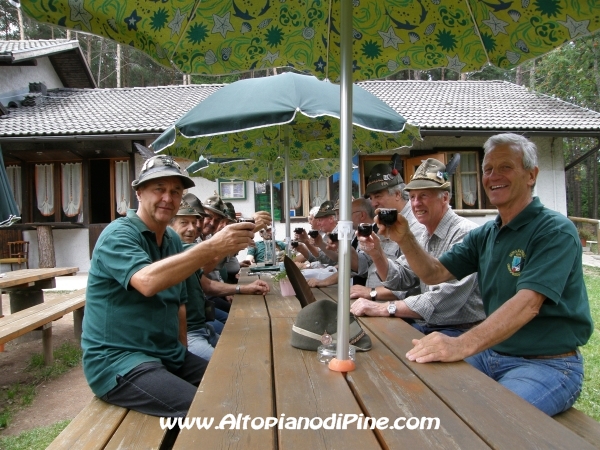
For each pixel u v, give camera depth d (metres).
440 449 0.94
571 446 0.95
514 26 1.89
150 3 1.68
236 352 1.61
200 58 2.05
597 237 12.62
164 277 1.72
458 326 2.49
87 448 1.49
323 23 2.09
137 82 28.66
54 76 14.02
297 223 10.64
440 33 2.05
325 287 3.28
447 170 2.80
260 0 1.94
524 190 1.99
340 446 0.96
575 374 1.81
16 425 3.12
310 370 1.40
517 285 1.74
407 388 1.26
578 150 27.19
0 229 10.32
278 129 4.70
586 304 1.89
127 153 10.35
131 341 1.93
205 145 4.59
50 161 10.68
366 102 3.13
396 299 2.67
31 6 1.54
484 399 1.19
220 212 4.55
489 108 11.52
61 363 4.46
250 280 3.79
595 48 17.61
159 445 1.51
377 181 3.38
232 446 0.97
